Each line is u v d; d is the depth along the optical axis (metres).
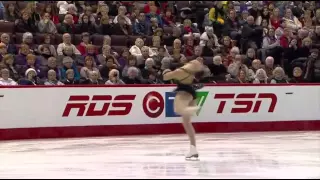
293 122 32.56
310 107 32.75
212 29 37.84
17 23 35.75
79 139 27.80
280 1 47.19
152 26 39.03
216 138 28.16
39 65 32.28
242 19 41.38
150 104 30.23
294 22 42.16
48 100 28.39
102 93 29.36
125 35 37.97
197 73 22.16
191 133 20.55
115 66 33.16
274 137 28.66
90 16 37.78
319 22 42.31
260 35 38.97
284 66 37.34
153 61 33.03
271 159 20.84
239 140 27.30
